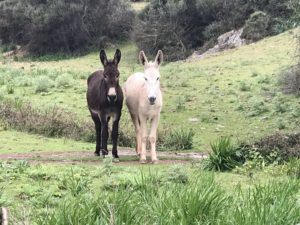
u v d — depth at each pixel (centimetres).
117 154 1223
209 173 952
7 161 1059
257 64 2711
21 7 5281
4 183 841
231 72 2591
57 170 940
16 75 2850
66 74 2661
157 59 1115
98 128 1227
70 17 5144
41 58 5075
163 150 1452
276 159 1047
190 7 4609
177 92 2248
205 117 1839
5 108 1775
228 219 595
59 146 1404
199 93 2217
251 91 2184
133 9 5528
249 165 991
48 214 635
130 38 5162
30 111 1777
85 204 617
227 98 2108
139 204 636
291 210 614
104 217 582
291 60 2559
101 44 5206
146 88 1095
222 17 4484
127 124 1739
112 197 639
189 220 599
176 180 844
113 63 1133
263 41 3384
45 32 5216
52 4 5175
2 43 5625
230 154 1037
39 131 1590
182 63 3341
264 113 1867
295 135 1210
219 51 3919
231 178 923
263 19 3831
